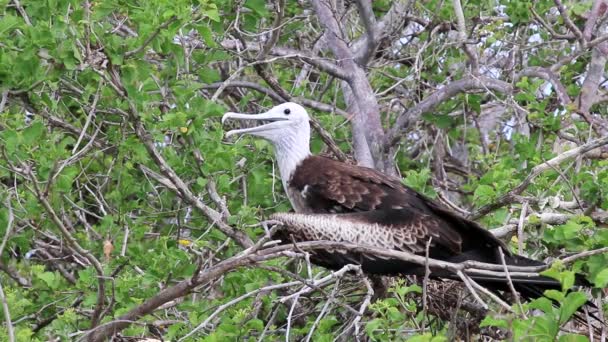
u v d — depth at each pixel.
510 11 14.52
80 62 11.35
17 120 12.01
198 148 12.65
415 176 13.14
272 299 11.38
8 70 11.72
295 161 13.05
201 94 14.34
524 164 12.84
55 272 12.48
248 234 11.89
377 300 11.45
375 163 13.96
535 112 13.08
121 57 11.54
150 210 13.73
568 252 11.33
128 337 11.04
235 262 10.09
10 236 12.30
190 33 13.96
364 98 14.09
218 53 13.52
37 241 12.98
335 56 14.55
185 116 12.18
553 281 10.89
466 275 10.44
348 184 12.44
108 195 13.32
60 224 10.67
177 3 11.61
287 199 13.87
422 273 11.78
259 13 13.41
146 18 11.66
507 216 12.26
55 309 12.36
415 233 11.91
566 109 12.88
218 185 12.49
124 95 11.73
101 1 11.98
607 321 10.58
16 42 12.30
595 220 11.33
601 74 14.27
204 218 13.13
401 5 14.43
